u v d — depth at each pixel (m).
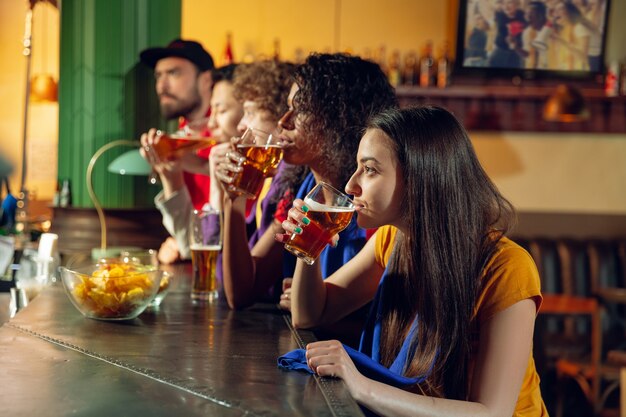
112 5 3.64
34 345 1.63
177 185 3.05
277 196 2.33
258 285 2.25
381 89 2.09
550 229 5.81
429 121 1.60
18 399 1.27
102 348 1.62
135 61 3.68
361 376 1.45
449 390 1.58
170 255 3.05
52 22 5.95
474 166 1.62
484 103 5.68
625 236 5.79
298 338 1.79
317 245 1.69
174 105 3.70
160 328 1.83
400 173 1.60
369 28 5.62
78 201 3.65
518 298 1.51
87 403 1.26
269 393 1.35
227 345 1.69
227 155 2.03
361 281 1.96
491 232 1.62
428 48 5.60
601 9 5.59
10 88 5.91
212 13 5.57
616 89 5.62
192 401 1.29
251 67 2.59
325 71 2.05
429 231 1.57
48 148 5.96
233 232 2.12
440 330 1.57
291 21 5.59
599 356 4.61
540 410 1.64
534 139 5.79
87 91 3.65
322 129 2.05
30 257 2.40
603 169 5.83
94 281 1.85
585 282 5.43
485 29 5.57
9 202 3.58
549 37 5.59
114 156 3.66
